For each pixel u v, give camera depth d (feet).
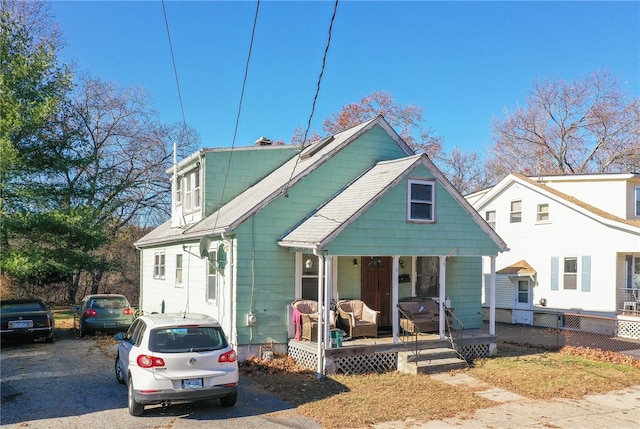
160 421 26.50
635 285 69.56
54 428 25.22
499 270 80.59
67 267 74.28
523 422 27.43
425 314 46.88
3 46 72.79
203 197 53.88
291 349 42.91
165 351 26.30
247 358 42.29
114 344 51.52
